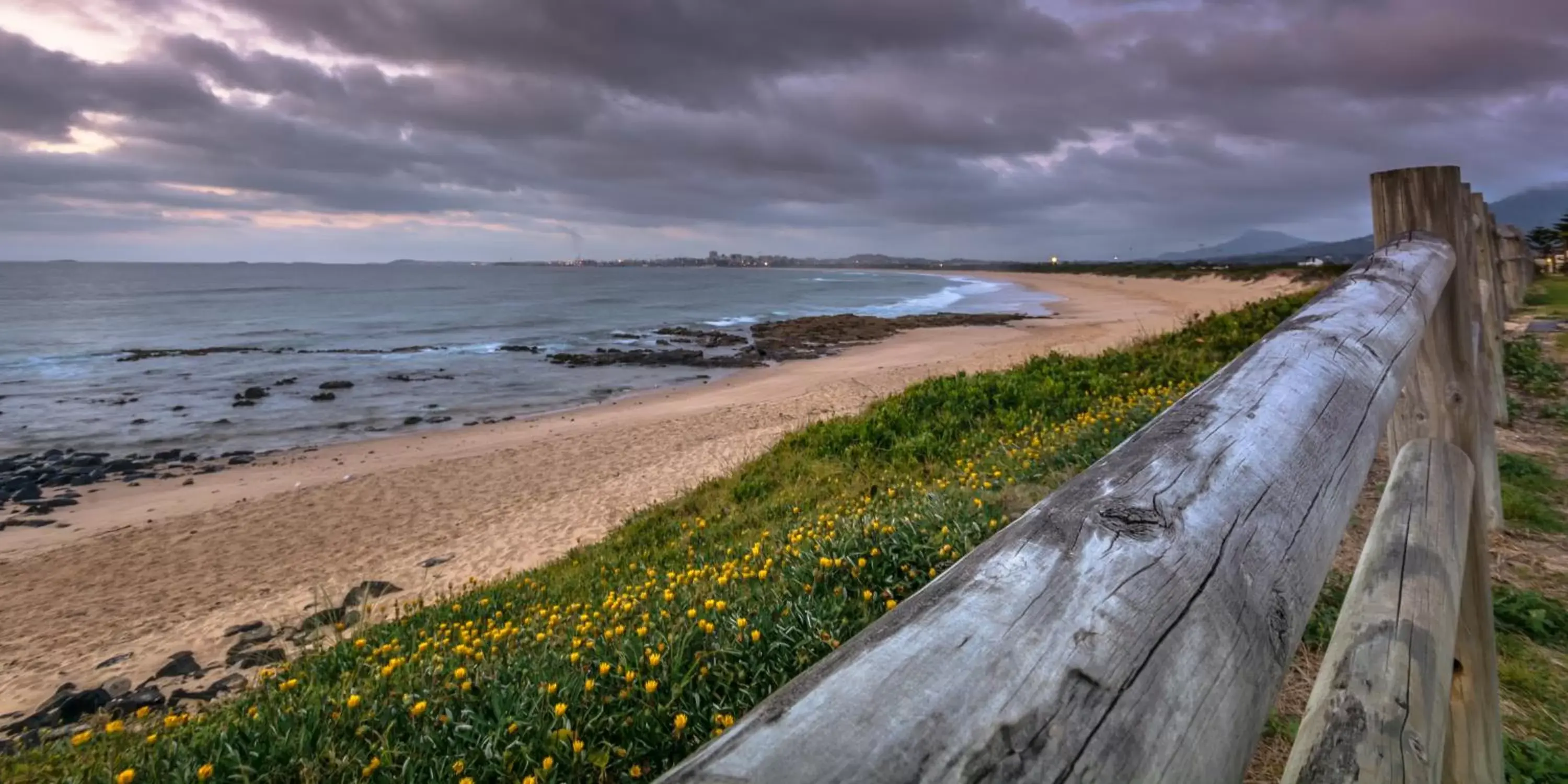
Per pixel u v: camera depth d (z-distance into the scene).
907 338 35.16
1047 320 41.84
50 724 6.10
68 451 17.05
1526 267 17.14
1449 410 2.74
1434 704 1.13
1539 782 2.26
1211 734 0.62
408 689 3.47
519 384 24.92
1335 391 1.28
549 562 8.45
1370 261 2.28
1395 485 1.75
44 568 10.21
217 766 2.88
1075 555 0.72
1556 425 6.06
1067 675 0.57
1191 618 0.69
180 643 7.57
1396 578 1.40
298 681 4.25
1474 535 1.94
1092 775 0.51
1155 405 6.71
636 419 18.42
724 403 19.73
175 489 14.16
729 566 4.83
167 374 27.16
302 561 10.10
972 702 0.52
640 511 9.73
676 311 57.50
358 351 33.06
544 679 3.25
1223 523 0.84
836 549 4.21
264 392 23.31
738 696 2.96
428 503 12.32
